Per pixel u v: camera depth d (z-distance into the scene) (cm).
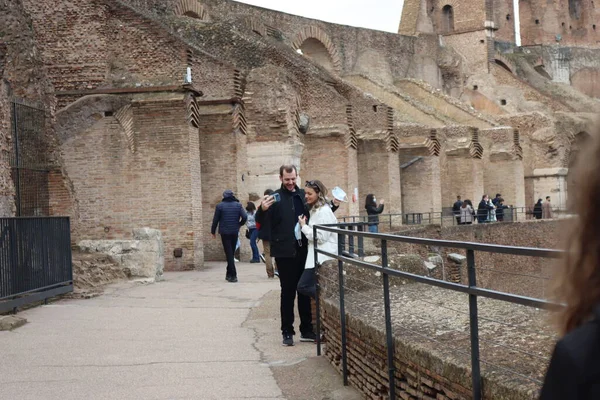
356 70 6266
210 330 1139
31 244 1339
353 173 3666
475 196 4962
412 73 6869
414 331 652
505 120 5925
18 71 1981
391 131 4097
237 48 3086
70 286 1502
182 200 2316
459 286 494
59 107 2427
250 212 2497
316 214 1028
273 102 2962
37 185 1945
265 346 1016
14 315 1257
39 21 2528
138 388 792
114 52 2492
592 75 8694
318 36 5872
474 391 482
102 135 2355
